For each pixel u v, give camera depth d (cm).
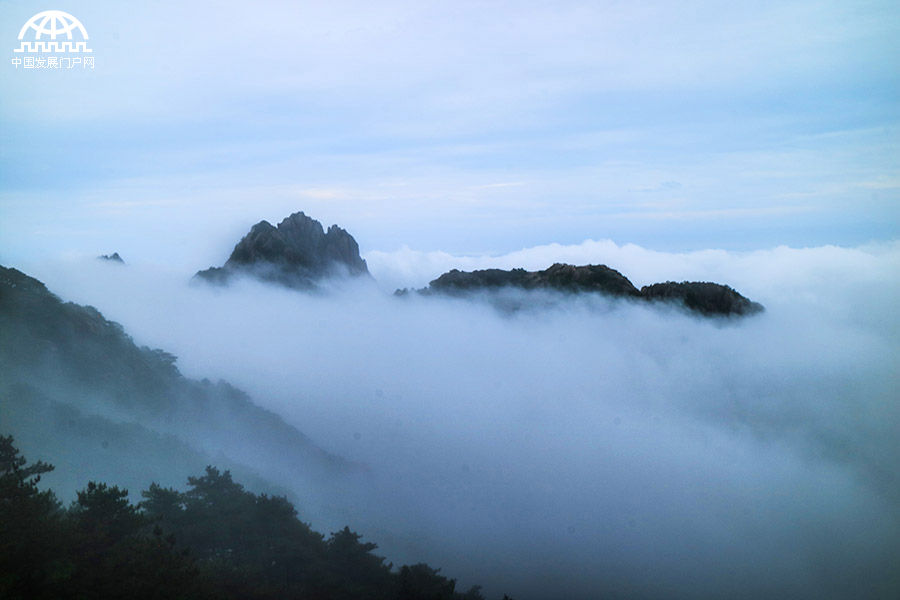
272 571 4200
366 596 4266
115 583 2855
